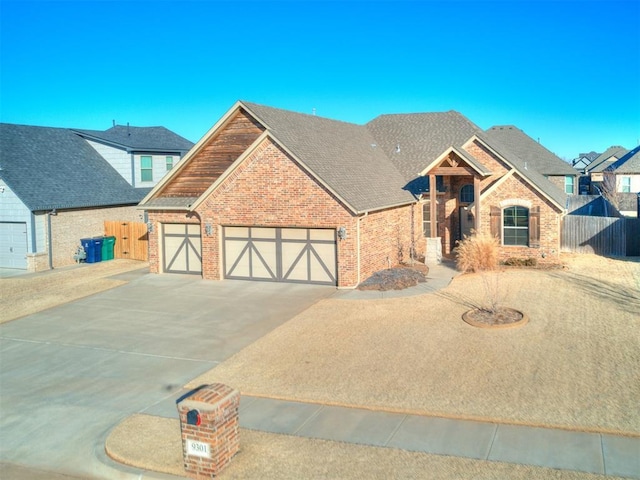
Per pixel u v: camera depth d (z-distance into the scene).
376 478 8.71
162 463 9.55
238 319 18.16
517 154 40.00
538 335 15.05
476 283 21.73
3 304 21.41
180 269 25.75
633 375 12.12
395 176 29.36
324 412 11.12
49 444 10.59
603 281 21.42
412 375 12.66
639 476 8.42
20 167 29.91
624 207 48.91
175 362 14.54
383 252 24.58
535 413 10.55
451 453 9.34
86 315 19.44
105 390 12.95
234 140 24.47
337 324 16.97
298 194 22.23
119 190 33.84
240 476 8.99
